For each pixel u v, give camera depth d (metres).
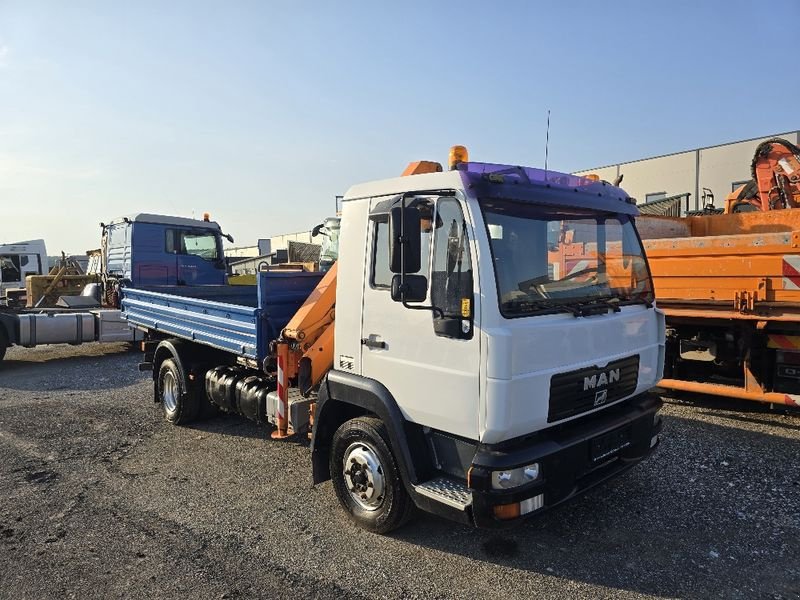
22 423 6.91
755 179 8.45
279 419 4.70
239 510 4.44
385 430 3.83
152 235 13.13
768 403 6.60
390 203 3.55
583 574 3.46
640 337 4.05
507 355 3.07
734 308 6.08
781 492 4.51
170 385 6.88
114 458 5.66
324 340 4.77
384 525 3.88
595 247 3.95
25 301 17.89
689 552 3.69
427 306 3.43
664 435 5.88
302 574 3.51
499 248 3.29
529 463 3.14
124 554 3.78
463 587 3.34
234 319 5.46
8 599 3.29
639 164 27.09
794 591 3.24
